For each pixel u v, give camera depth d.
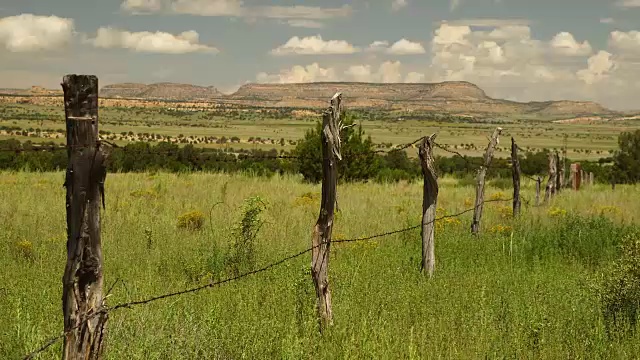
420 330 6.39
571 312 7.21
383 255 10.45
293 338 5.75
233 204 15.69
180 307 6.66
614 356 6.03
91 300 4.34
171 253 9.73
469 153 149.50
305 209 15.43
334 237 11.11
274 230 12.04
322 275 6.64
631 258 7.48
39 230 11.19
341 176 26.00
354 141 26.66
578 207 18.70
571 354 6.01
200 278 8.41
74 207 4.23
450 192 23.36
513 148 15.50
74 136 4.18
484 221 14.83
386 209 16.14
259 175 28.30
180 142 130.62
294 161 32.09
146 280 7.95
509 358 5.87
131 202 15.23
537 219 14.41
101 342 4.41
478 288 8.22
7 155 28.67
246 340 5.60
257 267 8.92
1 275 7.84
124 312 6.23
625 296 7.23
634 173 38.53
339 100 6.68
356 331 6.19
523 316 6.90
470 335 6.29
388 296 7.52
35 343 5.29
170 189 19.02
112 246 10.05
